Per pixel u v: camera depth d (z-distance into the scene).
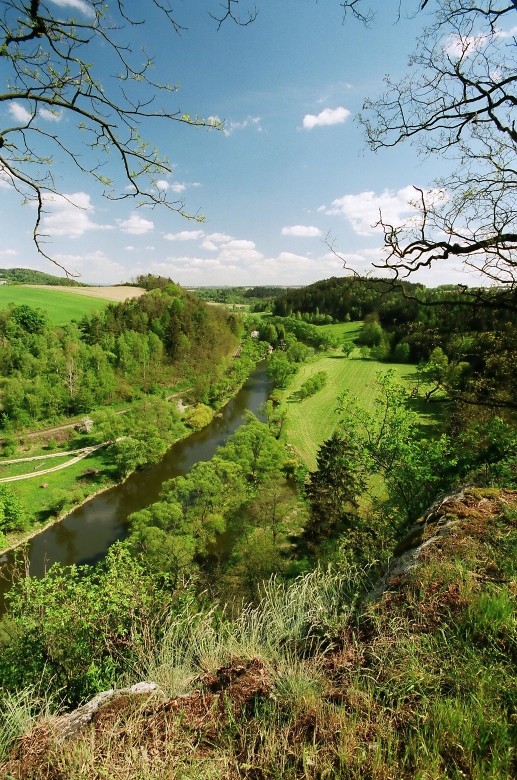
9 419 46.97
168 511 26.20
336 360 84.50
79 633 5.47
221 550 26.56
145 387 66.50
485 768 1.93
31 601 6.30
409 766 1.98
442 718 2.15
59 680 4.95
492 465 7.87
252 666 2.88
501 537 3.99
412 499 9.73
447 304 5.90
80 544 28.36
